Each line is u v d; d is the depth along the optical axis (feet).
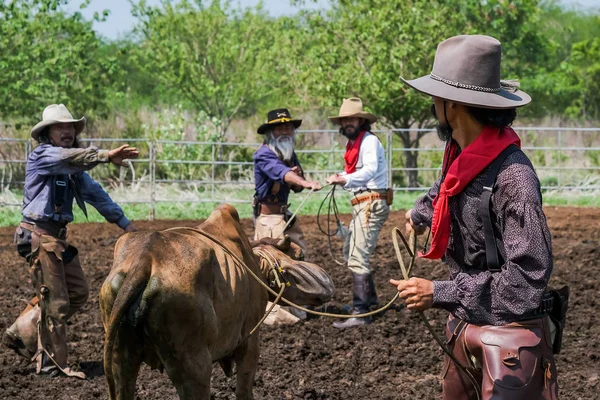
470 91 11.82
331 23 71.15
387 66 68.13
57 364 20.84
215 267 13.87
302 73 71.97
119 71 73.87
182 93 90.89
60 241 20.74
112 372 13.24
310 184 25.39
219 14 88.17
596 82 97.81
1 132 72.84
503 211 11.57
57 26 71.77
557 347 12.19
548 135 89.20
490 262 11.82
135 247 13.43
